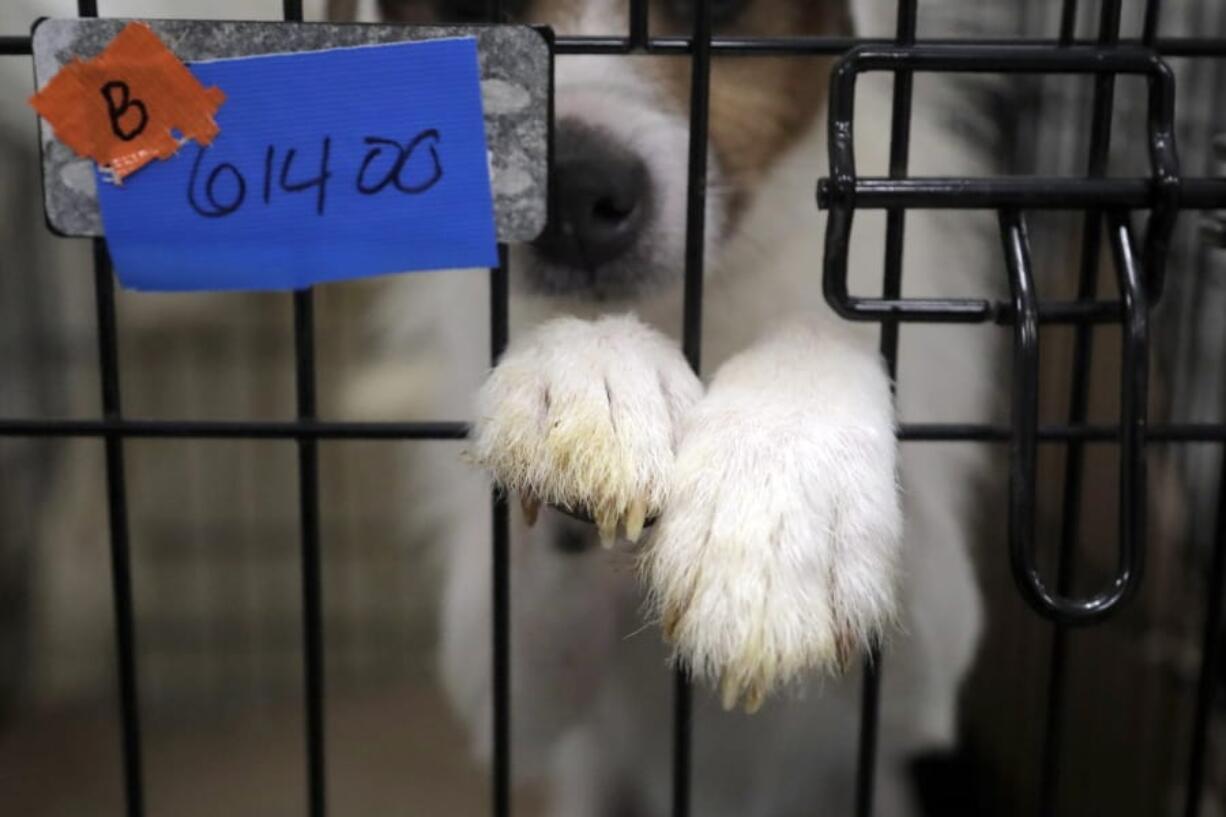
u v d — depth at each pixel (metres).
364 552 1.59
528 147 0.61
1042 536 1.20
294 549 1.62
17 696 1.52
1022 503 0.59
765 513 0.64
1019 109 1.13
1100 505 1.15
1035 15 1.08
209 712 1.57
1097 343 1.14
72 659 1.54
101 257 0.66
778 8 1.00
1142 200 0.60
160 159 0.61
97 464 1.56
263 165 0.61
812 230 1.05
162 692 1.58
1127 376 0.59
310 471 0.71
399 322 1.40
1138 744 1.27
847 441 0.68
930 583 1.16
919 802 1.30
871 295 1.08
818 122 1.04
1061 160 1.12
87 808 1.38
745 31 1.00
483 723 1.24
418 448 1.45
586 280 0.97
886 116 1.06
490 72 0.60
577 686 1.20
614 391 0.69
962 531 1.20
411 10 0.96
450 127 0.61
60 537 1.55
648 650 1.18
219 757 1.49
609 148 0.94
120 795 1.40
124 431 0.69
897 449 0.72
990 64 0.60
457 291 1.21
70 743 1.48
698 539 0.65
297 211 0.62
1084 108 1.10
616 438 0.67
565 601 1.16
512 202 0.62
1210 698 0.78
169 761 1.47
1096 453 1.15
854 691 1.15
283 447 1.62
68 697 1.54
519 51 0.60
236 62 0.60
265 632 1.63
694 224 0.67
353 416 1.53
